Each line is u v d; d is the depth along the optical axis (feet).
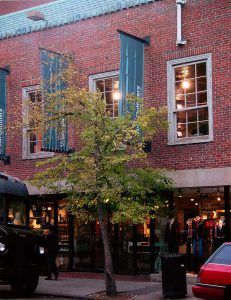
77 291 51.21
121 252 63.26
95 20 65.67
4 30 73.67
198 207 57.93
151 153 59.52
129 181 47.47
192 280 55.01
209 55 56.95
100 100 48.78
